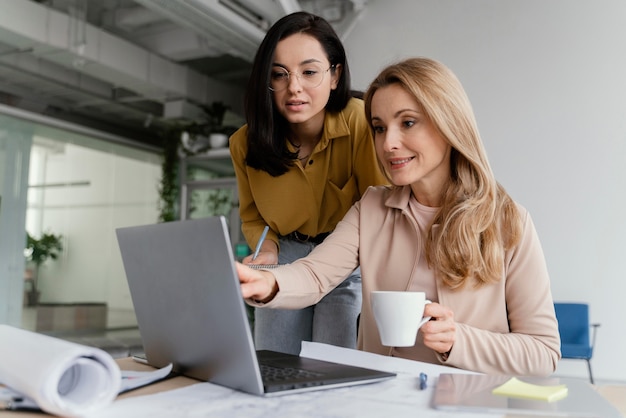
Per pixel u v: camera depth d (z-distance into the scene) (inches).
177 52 256.8
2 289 244.1
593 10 177.5
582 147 176.1
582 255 173.8
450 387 26.7
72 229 278.7
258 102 58.1
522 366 36.1
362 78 209.8
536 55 184.4
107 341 254.1
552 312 41.2
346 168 64.4
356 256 49.8
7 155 255.0
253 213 68.7
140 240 31.5
